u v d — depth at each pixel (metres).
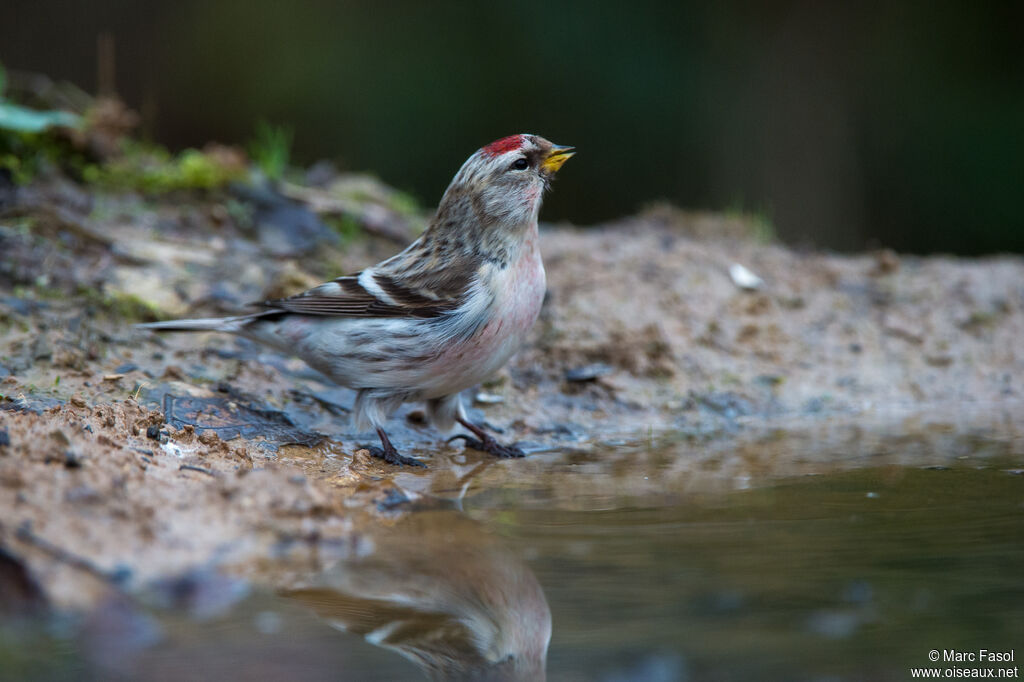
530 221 8.97
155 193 13.51
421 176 27.28
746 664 4.98
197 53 27.84
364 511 7.32
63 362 9.64
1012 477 8.62
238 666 5.09
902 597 5.77
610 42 27.52
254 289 11.95
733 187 27.81
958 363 13.07
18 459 6.68
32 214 11.87
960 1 27.36
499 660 5.16
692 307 13.37
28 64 28.09
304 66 27.20
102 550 5.89
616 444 10.14
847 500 7.84
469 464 9.13
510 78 27.42
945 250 27.52
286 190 14.20
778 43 27.81
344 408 10.12
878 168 27.97
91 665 5.06
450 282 8.80
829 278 14.78
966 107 27.52
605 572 6.17
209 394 9.57
